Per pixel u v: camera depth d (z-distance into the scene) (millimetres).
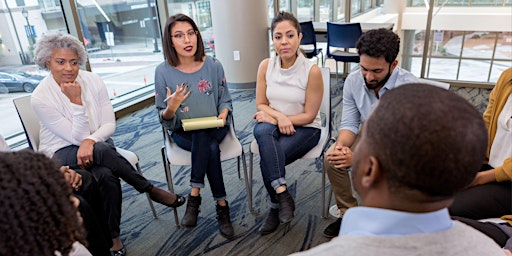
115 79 4219
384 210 542
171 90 2084
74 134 1863
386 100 537
